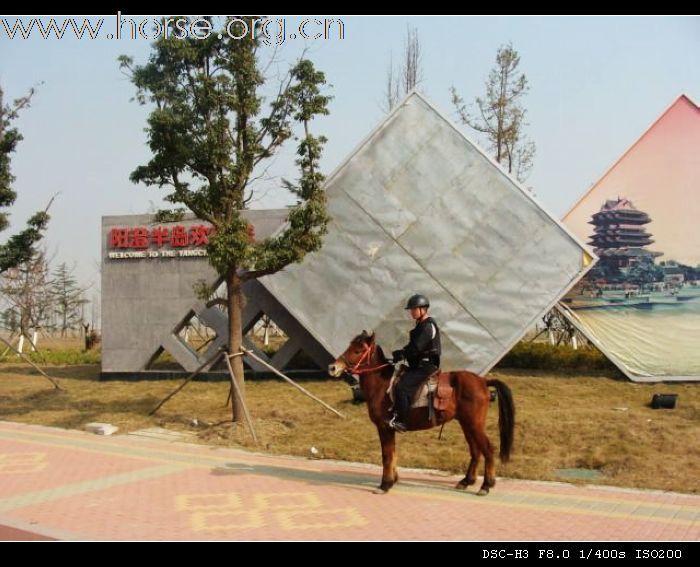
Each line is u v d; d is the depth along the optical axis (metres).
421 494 9.09
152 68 13.40
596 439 11.84
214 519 7.89
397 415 9.02
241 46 13.14
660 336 18.36
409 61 29.70
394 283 17.12
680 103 19.02
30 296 34.50
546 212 16.78
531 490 9.30
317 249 14.02
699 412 14.02
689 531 7.34
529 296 16.66
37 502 8.72
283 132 13.78
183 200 13.59
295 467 10.91
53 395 18.25
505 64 27.08
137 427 14.38
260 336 39.28
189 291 19.98
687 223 18.66
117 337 20.36
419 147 17.50
